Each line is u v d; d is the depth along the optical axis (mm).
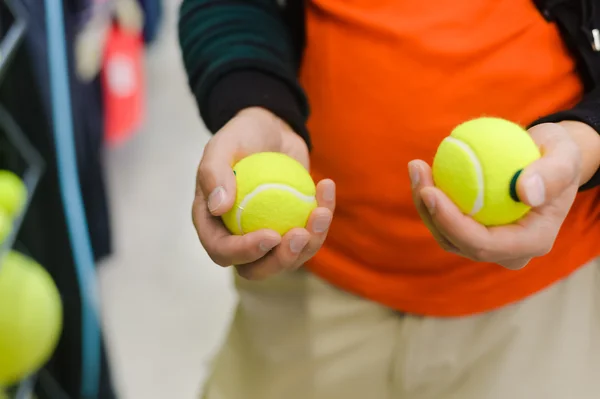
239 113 544
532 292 622
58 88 842
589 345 646
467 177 447
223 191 450
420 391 691
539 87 567
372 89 586
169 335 1275
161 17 1707
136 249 1444
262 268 457
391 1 576
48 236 874
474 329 646
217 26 617
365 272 657
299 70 664
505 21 563
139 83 1590
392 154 594
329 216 445
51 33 828
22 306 649
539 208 448
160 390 1184
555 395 639
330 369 707
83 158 1217
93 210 1291
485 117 500
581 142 478
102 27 1295
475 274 624
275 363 728
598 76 551
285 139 553
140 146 1693
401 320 677
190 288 1369
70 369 944
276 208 467
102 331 1019
